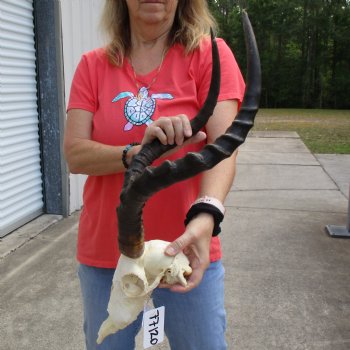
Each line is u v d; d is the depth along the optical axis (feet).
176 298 5.63
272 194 23.30
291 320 11.30
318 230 17.71
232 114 5.36
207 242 4.55
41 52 17.63
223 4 114.62
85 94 5.76
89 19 19.94
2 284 12.96
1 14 15.40
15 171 16.79
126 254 4.10
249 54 3.68
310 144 42.39
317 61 120.06
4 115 15.99
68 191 18.62
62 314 11.55
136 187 3.43
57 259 14.57
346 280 13.48
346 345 10.36
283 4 119.55
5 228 16.30
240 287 12.91
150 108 5.49
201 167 3.34
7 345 10.35
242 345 10.31
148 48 5.72
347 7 120.06
